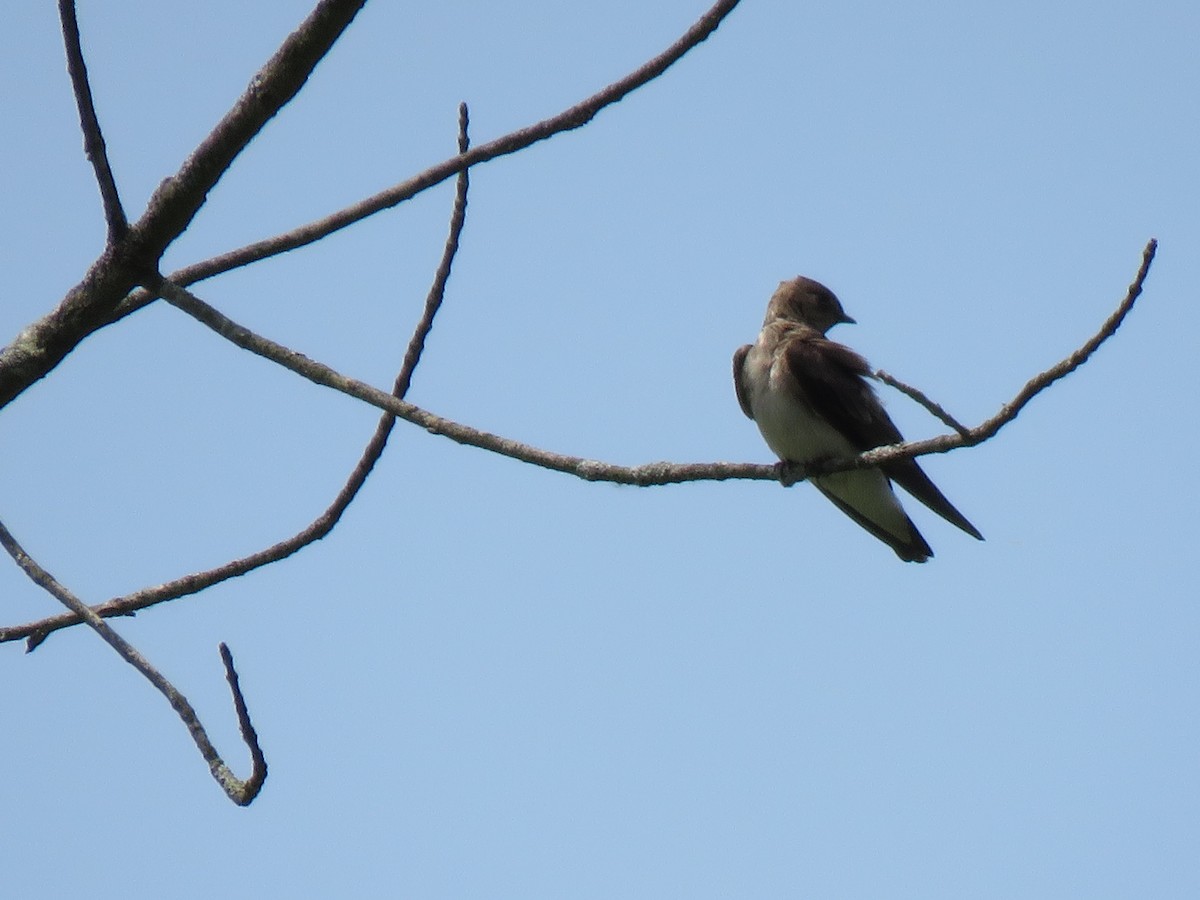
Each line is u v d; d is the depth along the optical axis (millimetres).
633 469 8867
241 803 7801
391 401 8961
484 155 8883
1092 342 7996
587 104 8672
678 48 8523
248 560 10398
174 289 9047
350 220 9102
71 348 9312
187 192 8734
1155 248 7855
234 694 7758
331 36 8250
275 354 9047
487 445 8938
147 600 10227
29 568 8633
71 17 8117
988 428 8438
